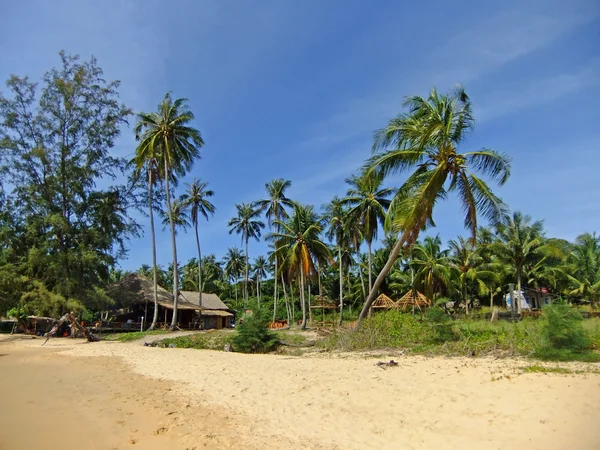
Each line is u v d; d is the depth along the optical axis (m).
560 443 5.47
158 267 65.31
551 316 12.48
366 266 50.09
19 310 31.75
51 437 6.69
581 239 43.88
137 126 32.12
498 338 14.97
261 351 19.67
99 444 6.33
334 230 38.59
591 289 39.91
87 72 31.34
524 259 36.06
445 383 9.09
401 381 9.60
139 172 33.84
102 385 11.06
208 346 22.16
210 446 6.17
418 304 34.06
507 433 6.00
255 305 21.27
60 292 28.62
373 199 30.47
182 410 8.22
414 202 17.42
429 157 18.53
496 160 16.88
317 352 17.94
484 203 17.50
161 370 13.47
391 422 6.91
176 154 32.31
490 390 8.22
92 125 31.45
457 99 17.78
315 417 7.46
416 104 18.73
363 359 14.09
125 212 34.25
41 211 30.12
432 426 6.55
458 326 18.22
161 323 37.53
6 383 11.49
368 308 20.27
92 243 31.16
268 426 7.06
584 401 7.11
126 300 36.38
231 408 8.29
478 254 42.19
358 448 5.92
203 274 67.50
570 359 11.83
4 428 7.17
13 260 30.84
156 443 6.34
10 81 29.25
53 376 12.63
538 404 7.12
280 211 42.78
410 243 18.78
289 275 33.81
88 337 27.00
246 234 50.25
